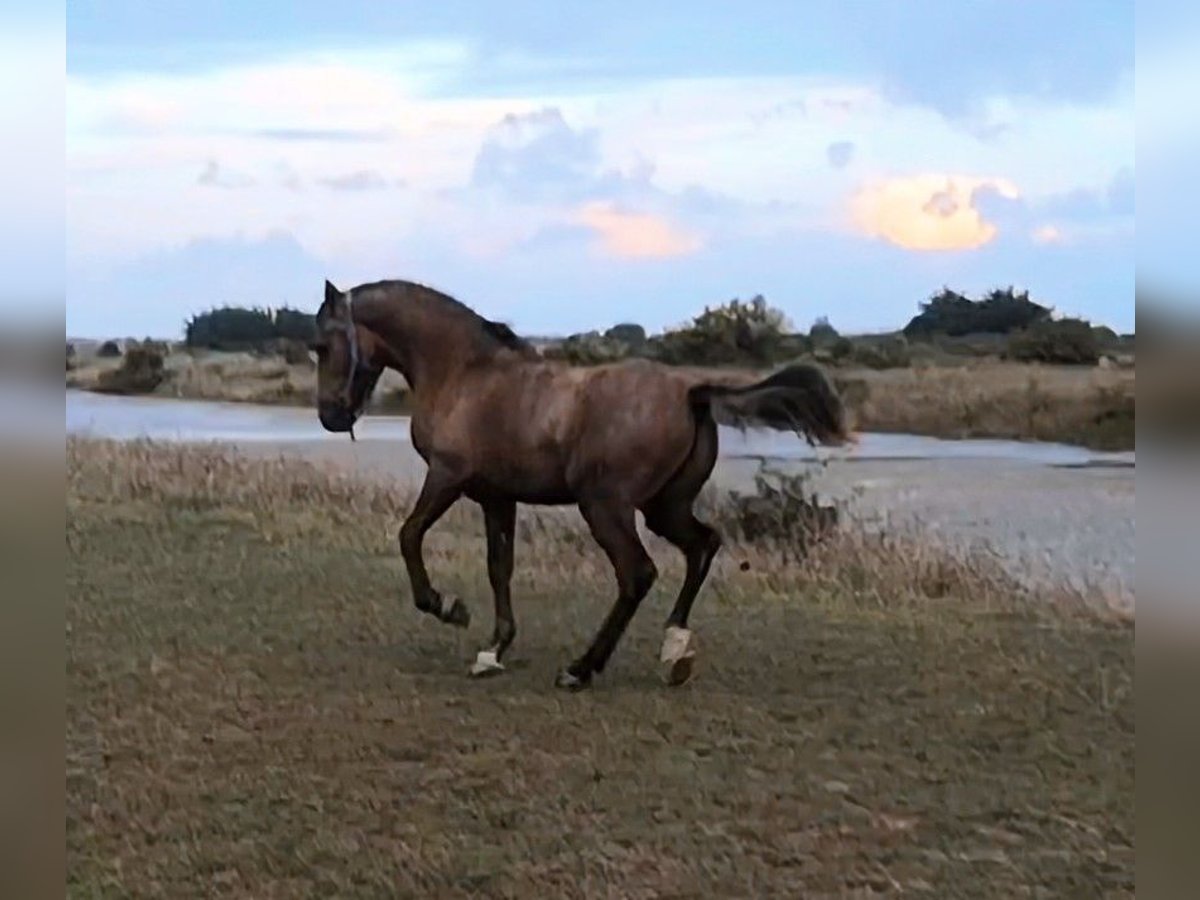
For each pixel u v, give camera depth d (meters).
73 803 5.59
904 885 4.94
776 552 9.98
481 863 5.12
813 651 7.76
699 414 6.87
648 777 5.90
